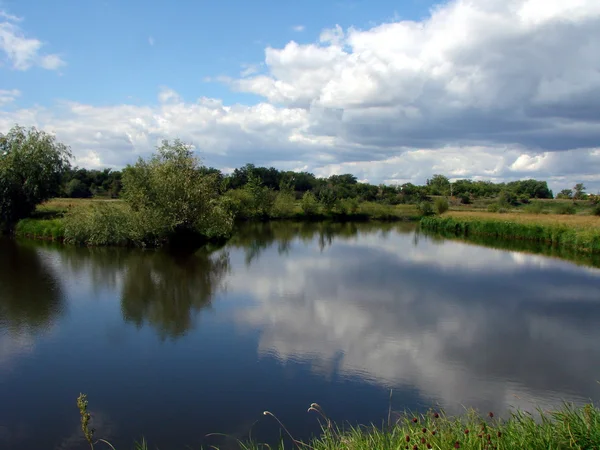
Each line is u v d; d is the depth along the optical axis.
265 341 10.86
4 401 7.85
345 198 74.38
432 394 8.16
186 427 7.00
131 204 28.05
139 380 8.68
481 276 20.14
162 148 29.92
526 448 4.36
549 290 17.25
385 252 28.28
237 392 8.18
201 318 12.67
